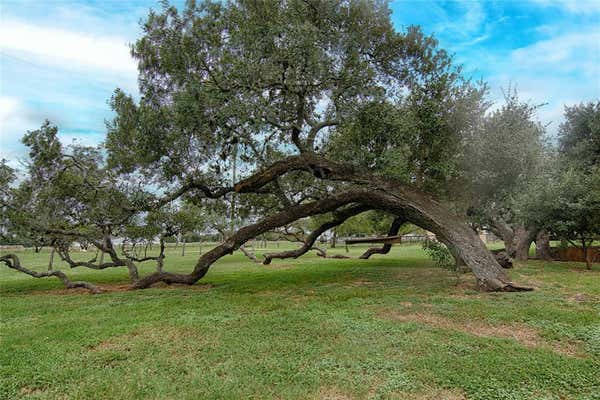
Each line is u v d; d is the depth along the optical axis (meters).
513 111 9.75
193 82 8.66
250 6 9.40
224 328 5.66
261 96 9.02
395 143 9.43
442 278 10.59
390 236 14.81
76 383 3.81
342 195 9.82
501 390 3.50
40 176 10.74
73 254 32.69
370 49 10.34
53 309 7.81
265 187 10.98
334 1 9.31
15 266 10.44
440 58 10.14
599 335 5.04
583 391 3.49
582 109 14.45
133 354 4.60
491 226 18.33
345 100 9.49
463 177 10.05
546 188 11.95
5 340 5.36
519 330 5.42
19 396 3.56
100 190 10.88
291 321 5.95
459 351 4.49
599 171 11.80
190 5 9.52
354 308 6.83
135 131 9.55
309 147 10.50
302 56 8.51
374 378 3.80
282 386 3.65
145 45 9.77
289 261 20.45
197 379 3.82
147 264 21.59
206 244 50.12
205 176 10.88
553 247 17.98
